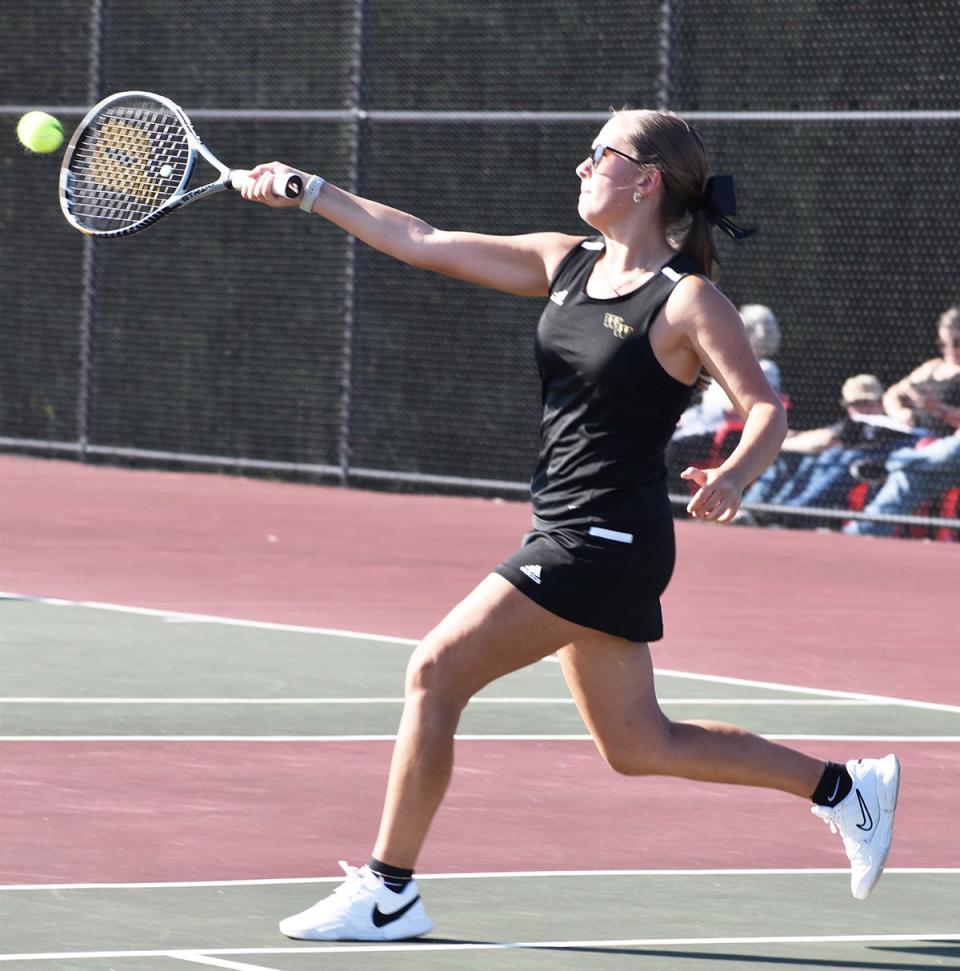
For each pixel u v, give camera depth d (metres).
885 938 15.58
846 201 47.75
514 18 51.41
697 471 14.39
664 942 15.29
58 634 29.81
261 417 55.28
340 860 17.59
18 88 58.78
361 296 53.25
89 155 18.88
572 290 15.36
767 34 48.72
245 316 55.38
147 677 26.50
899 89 47.47
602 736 15.75
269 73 54.62
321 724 23.77
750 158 48.78
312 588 35.62
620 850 18.31
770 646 30.72
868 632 32.41
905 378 47.09
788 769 16.00
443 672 15.17
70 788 20.14
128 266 57.03
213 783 20.58
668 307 14.86
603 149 15.23
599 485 15.10
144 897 16.17
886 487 46.34
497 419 51.84
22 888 16.34
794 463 47.47
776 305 48.59
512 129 51.16
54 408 58.59
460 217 51.84
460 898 16.45
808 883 17.33
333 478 54.19
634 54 49.97
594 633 15.27
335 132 53.41
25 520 44.53
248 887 16.61
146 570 37.44
